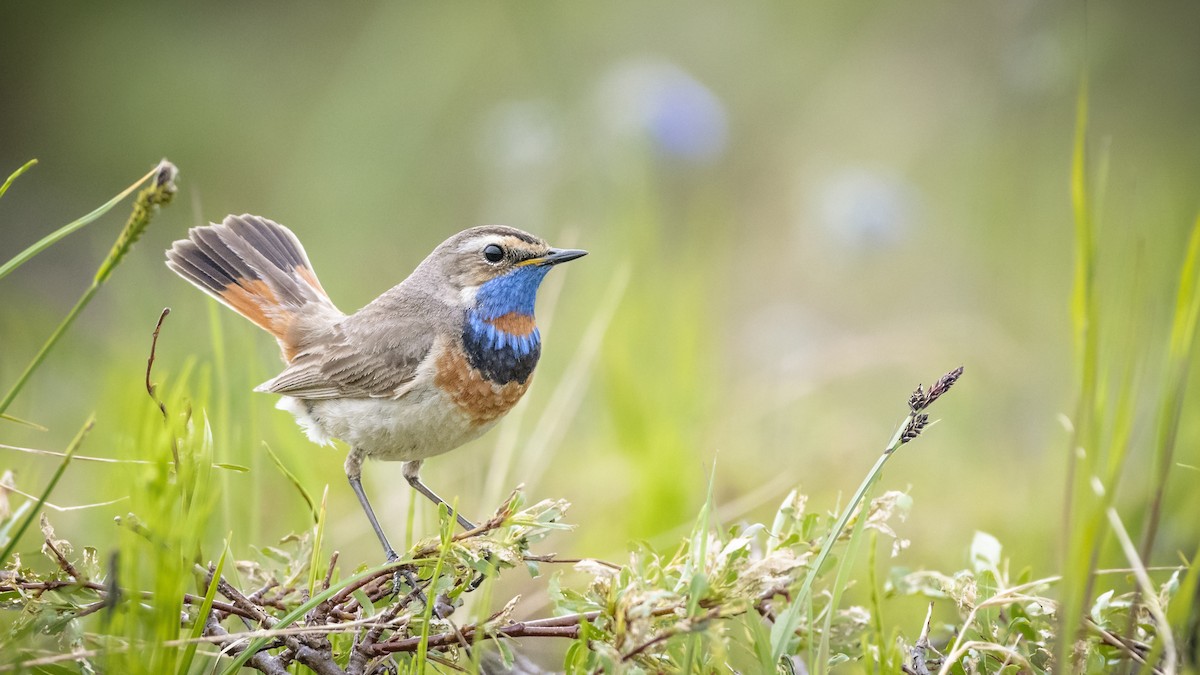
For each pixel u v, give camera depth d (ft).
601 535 38.24
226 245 35.50
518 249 32.37
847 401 50.83
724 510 35.78
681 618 21.44
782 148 71.00
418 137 66.33
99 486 35.09
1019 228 60.44
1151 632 23.67
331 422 31.96
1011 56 59.31
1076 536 21.63
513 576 35.99
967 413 46.57
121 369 40.22
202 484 22.21
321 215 64.13
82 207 67.41
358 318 32.83
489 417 32.48
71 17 74.79
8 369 45.75
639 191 50.62
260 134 72.38
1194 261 23.02
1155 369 40.29
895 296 60.70
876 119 70.79
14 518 25.00
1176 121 61.11
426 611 21.50
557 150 56.85
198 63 74.84
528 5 72.08
